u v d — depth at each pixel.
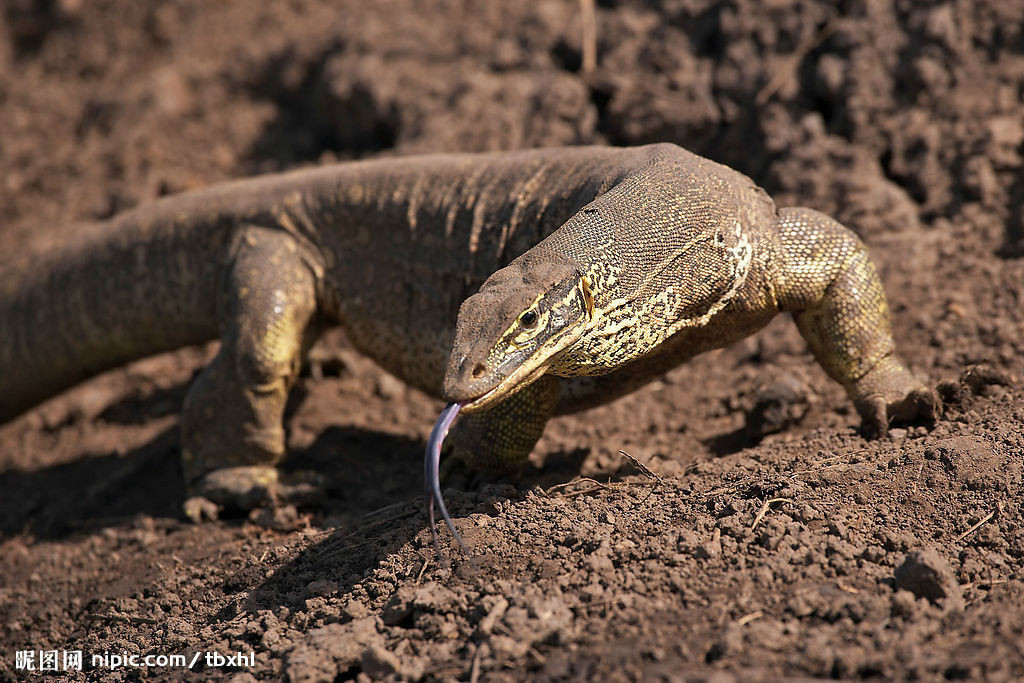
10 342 23.39
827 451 15.81
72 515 22.09
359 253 20.09
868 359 16.41
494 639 11.79
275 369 19.77
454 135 27.70
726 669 10.90
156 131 33.19
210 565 17.42
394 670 11.77
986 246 21.66
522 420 16.59
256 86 34.12
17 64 38.34
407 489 19.62
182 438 20.47
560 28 28.84
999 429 15.09
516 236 18.28
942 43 24.53
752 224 15.91
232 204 20.97
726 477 15.23
